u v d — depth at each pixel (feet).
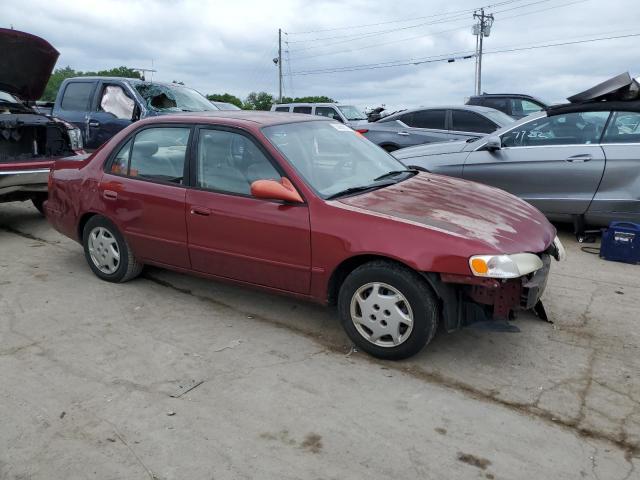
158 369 12.18
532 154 21.94
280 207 13.17
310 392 11.30
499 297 11.46
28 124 22.21
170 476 8.93
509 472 9.04
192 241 14.73
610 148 20.48
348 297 12.57
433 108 35.35
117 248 16.71
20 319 14.58
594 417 10.49
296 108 52.06
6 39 22.50
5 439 9.80
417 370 12.16
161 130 15.55
